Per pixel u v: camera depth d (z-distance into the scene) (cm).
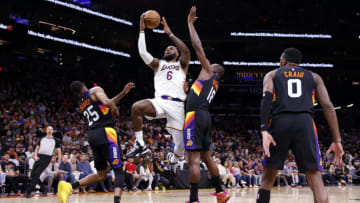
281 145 296
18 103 1645
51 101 1912
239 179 1365
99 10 2138
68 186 425
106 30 2244
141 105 418
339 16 2612
